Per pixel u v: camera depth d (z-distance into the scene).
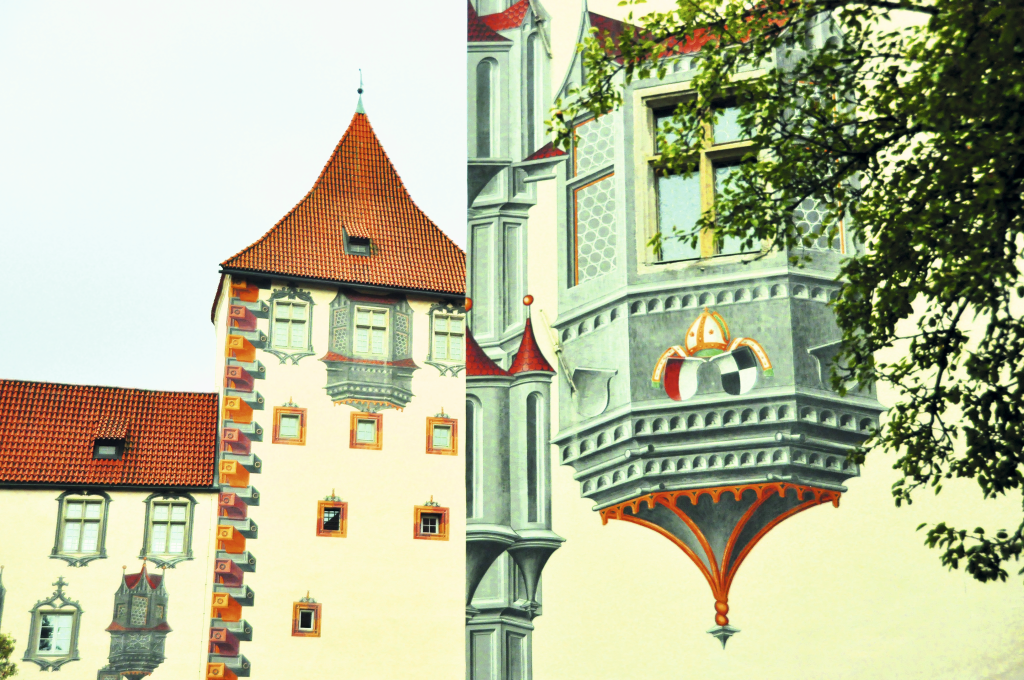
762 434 10.76
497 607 10.49
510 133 11.75
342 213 41.97
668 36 10.92
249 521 36.03
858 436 10.80
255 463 36.88
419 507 38.06
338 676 35.41
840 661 10.10
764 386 10.88
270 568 35.75
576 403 11.05
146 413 37.09
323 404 38.34
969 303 10.05
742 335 11.05
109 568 33.91
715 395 10.92
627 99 11.69
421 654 36.34
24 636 32.56
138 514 34.75
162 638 33.81
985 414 9.23
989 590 10.07
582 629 10.41
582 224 11.51
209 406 38.03
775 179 10.16
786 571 10.36
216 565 35.12
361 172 43.53
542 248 11.49
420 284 40.69
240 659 34.41
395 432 38.72
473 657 10.34
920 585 10.18
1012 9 8.26
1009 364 9.24
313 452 37.69
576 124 11.71
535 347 11.23
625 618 10.41
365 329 39.62
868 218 9.84
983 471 9.40
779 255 11.18
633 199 11.46
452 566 37.75
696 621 10.31
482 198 11.62
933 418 9.87
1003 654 9.91
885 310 9.59
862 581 10.27
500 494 10.81
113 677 33.09
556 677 10.30
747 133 10.47
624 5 11.16
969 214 8.84
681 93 11.57
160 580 34.28
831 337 11.10
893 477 10.48
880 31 10.23
